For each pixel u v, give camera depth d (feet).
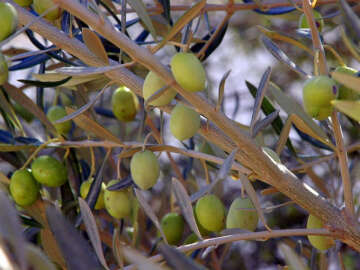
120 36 2.37
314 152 3.44
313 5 2.56
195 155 2.61
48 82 2.64
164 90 2.39
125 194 2.71
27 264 2.19
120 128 3.67
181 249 2.47
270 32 2.60
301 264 2.25
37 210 2.77
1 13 2.38
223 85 2.40
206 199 2.68
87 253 2.34
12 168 3.19
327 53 3.21
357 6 2.89
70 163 2.98
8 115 2.90
